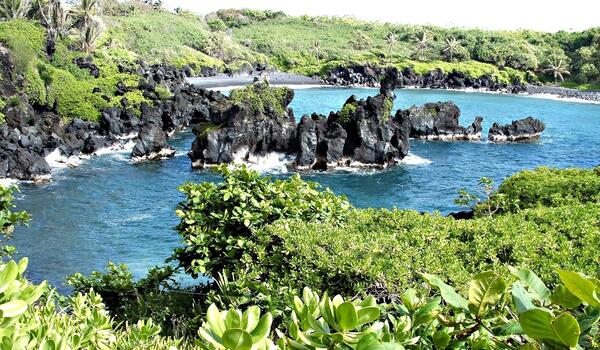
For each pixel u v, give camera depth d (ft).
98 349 15.12
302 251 28.07
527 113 273.54
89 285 34.47
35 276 71.10
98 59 234.79
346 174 140.87
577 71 428.15
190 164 146.00
